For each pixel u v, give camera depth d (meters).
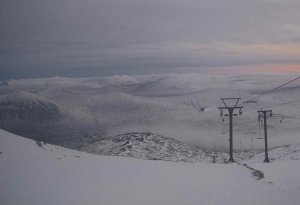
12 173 27.72
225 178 33.38
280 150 113.94
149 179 30.31
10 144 37.75
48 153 38.34
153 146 166.75
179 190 26.64
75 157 39.78
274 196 26.64
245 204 23.80
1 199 20.86
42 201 21.16
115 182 27.91
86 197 22.75
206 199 24.39
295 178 36.62
